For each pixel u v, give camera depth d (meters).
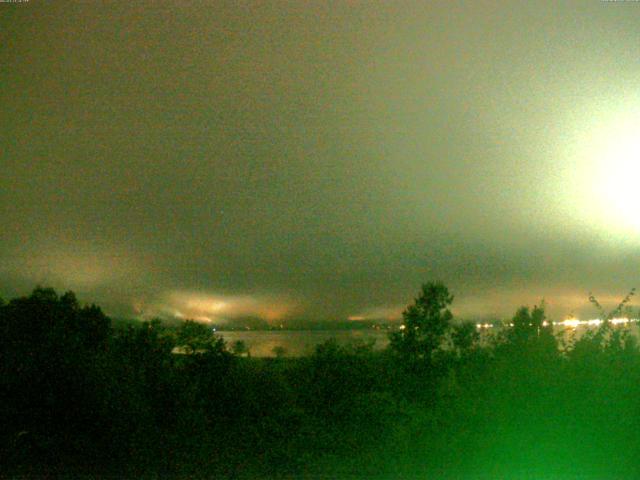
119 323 13.52
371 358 12.98
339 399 12.25
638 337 10.53
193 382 11.74
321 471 9.53
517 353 10.43
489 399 9.91
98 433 10.14
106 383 10.29
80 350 10.83
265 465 9.85
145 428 10.26
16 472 9.43
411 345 12.52
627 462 9.13
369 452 10.17
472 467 9.57
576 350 10.34
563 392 9.51
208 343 12.60
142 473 9.49
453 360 12.22
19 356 10.49
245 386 12.02
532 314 11.38
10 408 10.20
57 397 10.27
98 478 9.23
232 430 11.26
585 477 8.97
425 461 9.83
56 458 9.98
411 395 12.01
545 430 9.40
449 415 10.11
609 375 9.59
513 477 9.10
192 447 10.45
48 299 12.09
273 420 11.41
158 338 12.61
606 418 9.26
